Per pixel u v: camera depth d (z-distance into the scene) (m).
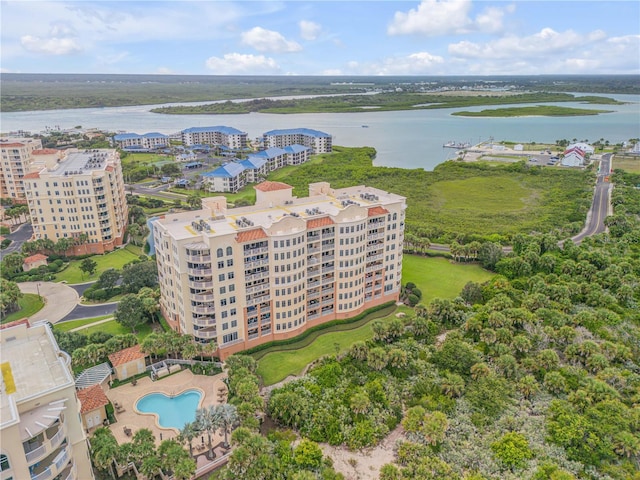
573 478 66.38
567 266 135.75
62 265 148.62
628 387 87.56
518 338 99.00
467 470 71.00
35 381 55.75
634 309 117.44
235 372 85.69
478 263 152.75
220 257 92.25
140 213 194.88
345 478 70.00
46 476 50.53
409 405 85.19
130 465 69.81
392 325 103.75
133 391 88.38
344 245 109.19
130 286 128.62
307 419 79.12
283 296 102.56
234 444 70.94
